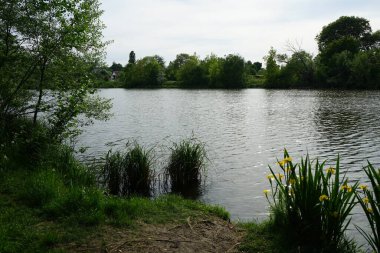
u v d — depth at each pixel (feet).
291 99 171.42
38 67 38.17
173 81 366.02
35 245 18.11
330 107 128.36
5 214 21.47
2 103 35.12
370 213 16.88
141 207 24.77
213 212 25.72
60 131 35.50
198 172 41.47
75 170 32.55
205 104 153.89
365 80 238.89
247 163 50.93
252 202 33.88
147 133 78.18
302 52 272.31
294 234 19.35
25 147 32.91
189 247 19.25
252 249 19.17
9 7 33.42
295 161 52.08
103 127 87.15
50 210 22.25
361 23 314.55
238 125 90.12
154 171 40.34
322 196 17.98
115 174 37.29
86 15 36.17
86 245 18.70
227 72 309.42
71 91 38.06
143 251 18.45
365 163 50.14
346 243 18.65
